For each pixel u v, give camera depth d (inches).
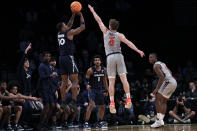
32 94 400.5
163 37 708.7
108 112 460.8
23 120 386.3
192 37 716.0
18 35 595.8
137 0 727.7
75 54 570.3
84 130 317.4
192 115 451.2
